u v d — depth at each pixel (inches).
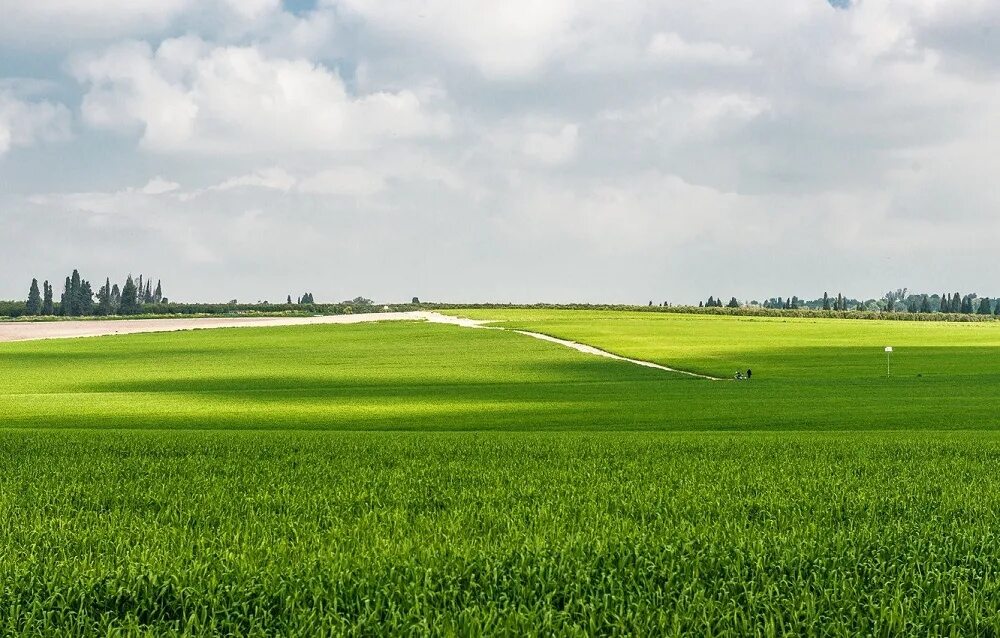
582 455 887.1
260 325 6048.2
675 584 336.5
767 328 5137.8
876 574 351.3
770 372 3011.8
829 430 1385.3
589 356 3693.4
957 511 522.9
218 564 362.9
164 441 1050.1
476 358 3668.8
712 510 530.3
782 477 698.8
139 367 3408.0
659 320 5905.5
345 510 535.5
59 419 1690.5
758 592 323.6
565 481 677.9
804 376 2871.6
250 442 1039.6
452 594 322.7
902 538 423.2
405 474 721.0
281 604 311.9
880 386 2229.3
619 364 3371.1
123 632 285.4
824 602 313.3
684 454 893.8
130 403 2006.6
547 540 419.5
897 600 307.4
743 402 1847.9
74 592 319.0
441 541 424.8
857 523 480.7
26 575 341.1
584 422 1553.9
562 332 4830.2
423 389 2391.7
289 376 3024.1
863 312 7741.1
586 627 291.1
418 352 3976.4
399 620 293.9
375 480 681.0
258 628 288.0
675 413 1656.0
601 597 320.5
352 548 407.2
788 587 332.8
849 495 583.5
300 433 1263.5
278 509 542.6
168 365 3489.2
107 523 486.3
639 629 283.3
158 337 5032.0
